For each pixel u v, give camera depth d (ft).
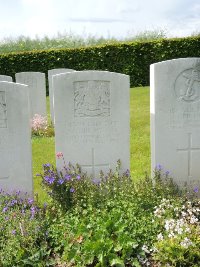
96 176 6.96
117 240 5.04
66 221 5.63
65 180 6.35
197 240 5.01
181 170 7.03
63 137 6.73
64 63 22.27
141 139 10.69
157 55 22.11
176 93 6.68
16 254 5.07
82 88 6.60
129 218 5.44
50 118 13.94
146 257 5.06
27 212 5.82
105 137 6.82
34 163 9.32
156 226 5.41
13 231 5.28
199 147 6.96
